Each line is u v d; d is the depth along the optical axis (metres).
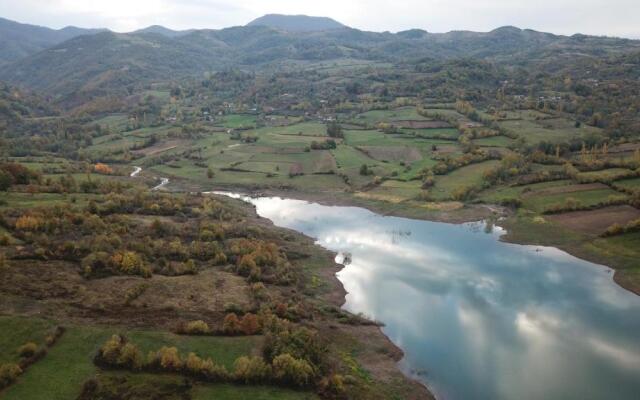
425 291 87.19
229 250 94.44
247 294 76.81
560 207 124.19
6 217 93.19
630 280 90.62
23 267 75.50
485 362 64.19
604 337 70.75
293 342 59.00
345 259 104.31
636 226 106.69
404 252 108.69
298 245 109.56
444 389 58.44
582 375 61.25
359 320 74.75
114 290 72.69
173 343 59.50
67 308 66.06
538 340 69.88
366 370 61.47
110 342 55.88
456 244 114.00
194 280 79.75
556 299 83.69
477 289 87.94
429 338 70.44
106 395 48.97
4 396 47.88
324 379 54.75
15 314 62.19
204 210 122.94
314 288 87.69
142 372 53.31
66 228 93.88
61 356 54.97
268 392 52.09
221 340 61.44
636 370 62.31
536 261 102.31
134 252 84.06
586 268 98.31
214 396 50.53
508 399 56.41
